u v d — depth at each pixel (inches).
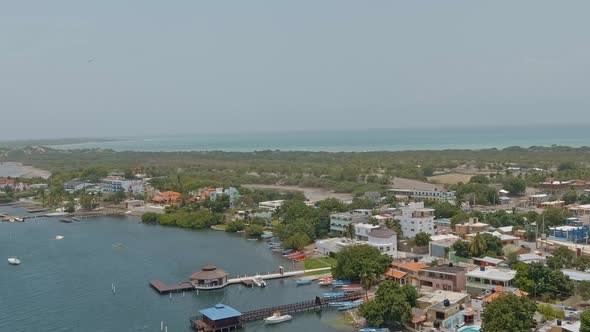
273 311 7588.6
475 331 6427.2
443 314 6697.8
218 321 7071.9
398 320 6845.5
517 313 6127.0
